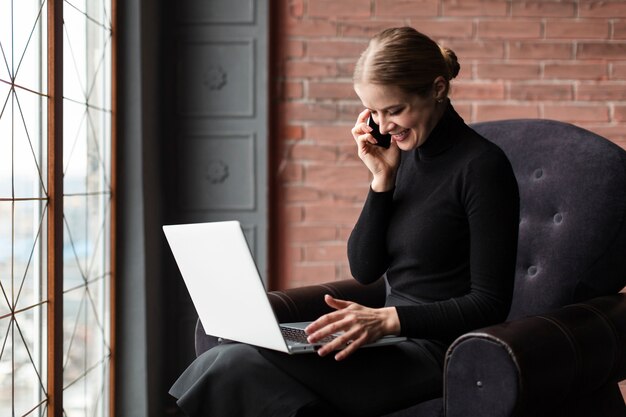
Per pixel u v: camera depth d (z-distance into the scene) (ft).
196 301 6.99
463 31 13.12
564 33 13.12
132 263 11.50
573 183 8.09
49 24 8.61
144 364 11.51
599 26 13.10
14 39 7.70
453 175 6.74
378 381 6.32
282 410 5.98
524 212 8.54
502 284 6.40
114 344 11.31
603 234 7.75
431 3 13.10
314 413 6.17
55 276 8.69
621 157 7.91
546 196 8.33
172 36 13.02
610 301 7.24
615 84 13.15
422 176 7.03
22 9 7.89
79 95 9.79
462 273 6.82
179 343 13.06
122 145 11.44
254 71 13.02
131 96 11.45
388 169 7.22
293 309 8.03
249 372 6.17
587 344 6.31
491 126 8.98
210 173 13.08
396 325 6.22
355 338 6.13
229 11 13.00
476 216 6.52
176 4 13.01
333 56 13.15
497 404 5.74
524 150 8.64
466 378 5.92
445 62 6.75
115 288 11.32
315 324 6.12
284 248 13.25
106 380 11.08
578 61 13.14
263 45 13.00
